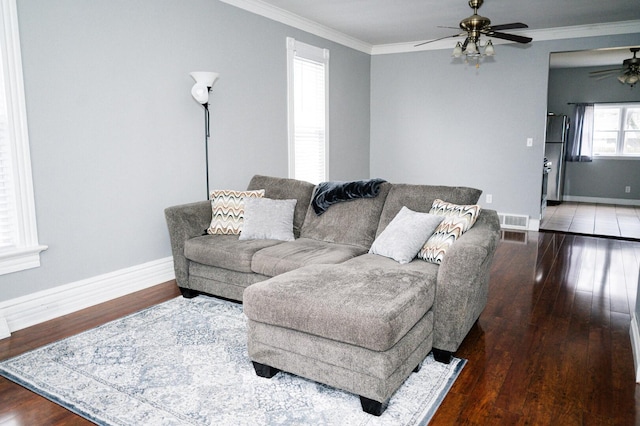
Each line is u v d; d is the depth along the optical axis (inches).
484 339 110.4
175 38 151.1
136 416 78.3
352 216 136.3
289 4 182.9
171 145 153.3
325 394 85.1
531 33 229.0
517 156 243.3
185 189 160.1
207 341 107.3
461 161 257.0
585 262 180.2
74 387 87.7
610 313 127.3
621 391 87.4
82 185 128.0
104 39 130.0
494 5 183.5
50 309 122.0
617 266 174.6
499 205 251.4
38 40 114.9
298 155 216.8
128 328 114.8
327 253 122.4
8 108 110.7
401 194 130.7
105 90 131.5
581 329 116.4
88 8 125.3
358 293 84.0
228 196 146.3
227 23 170.6
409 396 84.9
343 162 252.8
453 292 94.2
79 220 128.2
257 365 91.0
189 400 83.0
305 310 80.5
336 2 180.1
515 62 236.5
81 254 129.6
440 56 254.1
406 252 111.7
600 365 97.7
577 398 84.9
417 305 84.4
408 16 201.3
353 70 253.8
